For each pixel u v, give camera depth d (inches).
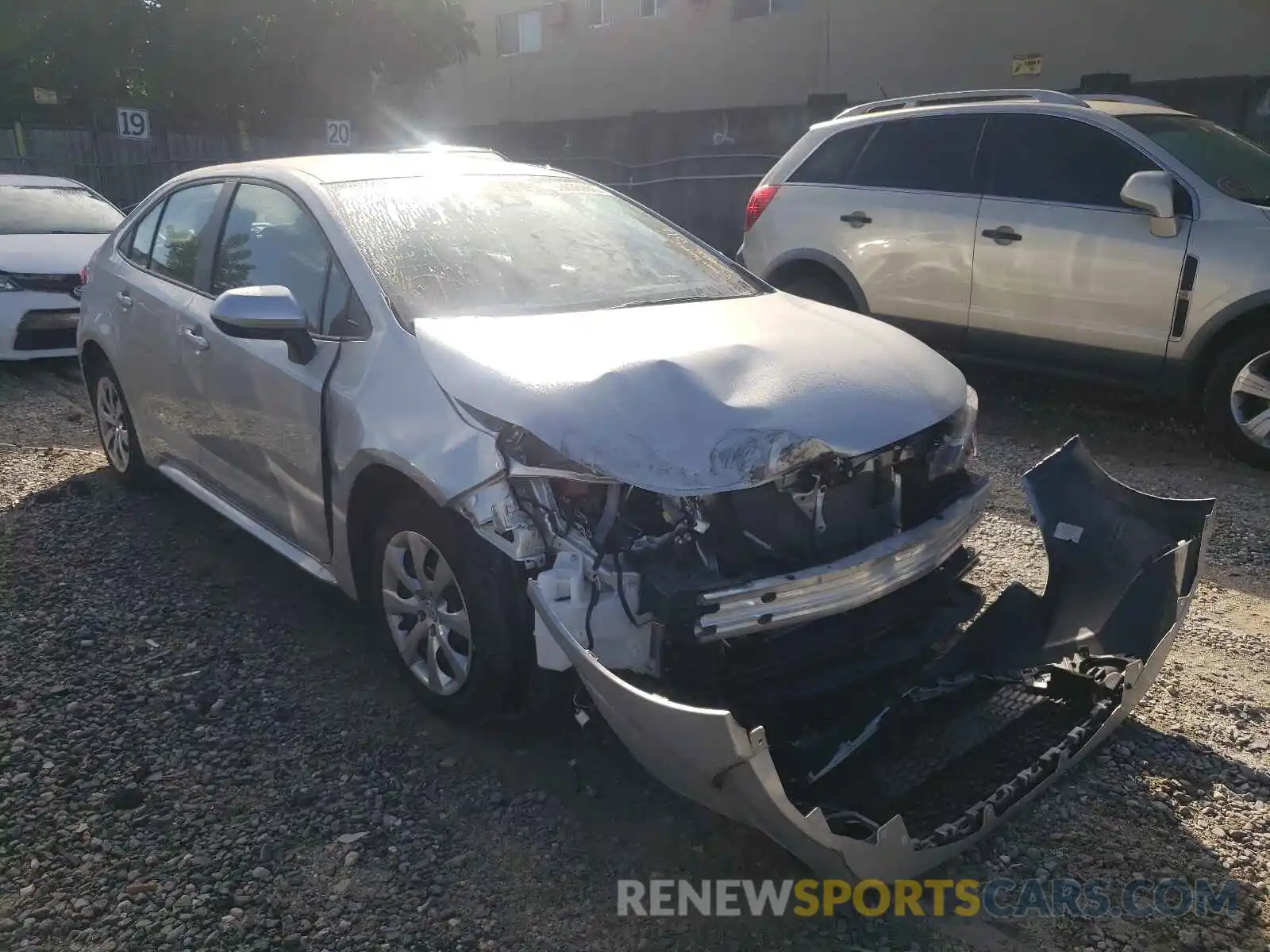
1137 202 243.9
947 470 138.1
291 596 175.8
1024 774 117.0
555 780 128.6
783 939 105.9
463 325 134.8
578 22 935.0
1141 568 146.2
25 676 149.8
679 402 118.6
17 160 790.5
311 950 103.3
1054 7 604.7
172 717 140.5
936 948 105.5
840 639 121.7
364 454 131.9
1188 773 132.8
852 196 303.4
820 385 127.9
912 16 675.4
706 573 112.3
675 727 97.3
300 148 979.3
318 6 938.7
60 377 339.9
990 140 279.1
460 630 128.6
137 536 199.8
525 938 105.3
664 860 116.1
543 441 114.5
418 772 129.6
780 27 761.6
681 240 183.2
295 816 121.9
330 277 148.3
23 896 109.3
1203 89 487.5
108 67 904.3
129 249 209.8
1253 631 169.6
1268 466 245.3
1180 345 249.1
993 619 149.0
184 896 109.7
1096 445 268.5
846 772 119.6
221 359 164.7
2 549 192.9
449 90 1093.1
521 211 168.7
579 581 110.9
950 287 284.5
